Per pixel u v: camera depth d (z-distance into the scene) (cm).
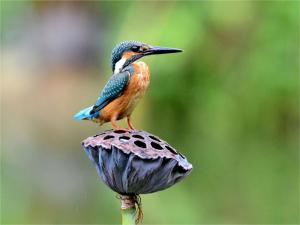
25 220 1372
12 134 1377
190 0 1125
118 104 611
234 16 1109
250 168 1291
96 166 562
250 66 1156
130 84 606
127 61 617
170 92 1135
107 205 1368
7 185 1380
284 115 1216
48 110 1365
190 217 1290
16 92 1374
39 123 1370
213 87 1155
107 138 550
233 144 1249
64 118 1359
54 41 1357
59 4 1351
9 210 1372
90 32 1357
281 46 1153
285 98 1180
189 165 555
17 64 1384
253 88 1163
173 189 1307
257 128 1224
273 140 1257
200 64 1132
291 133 1248
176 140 1198
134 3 1153
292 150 1276
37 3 1361
